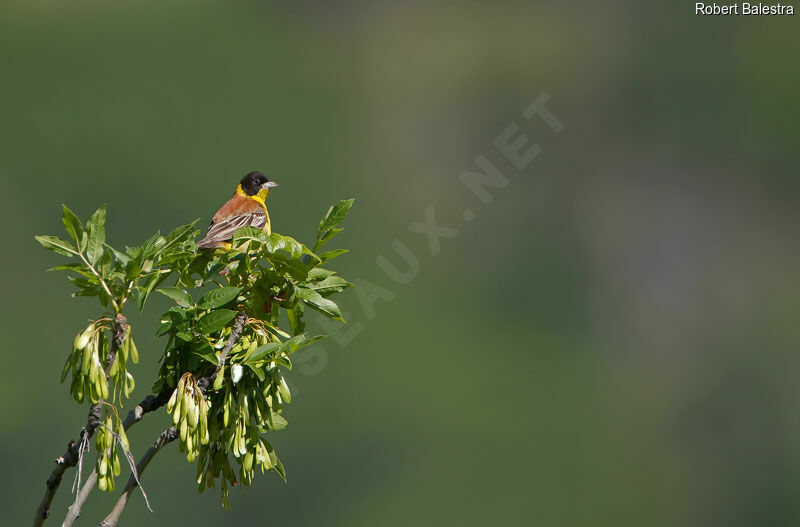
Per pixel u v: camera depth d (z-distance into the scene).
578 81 21.62
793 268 20.16
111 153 20.52
